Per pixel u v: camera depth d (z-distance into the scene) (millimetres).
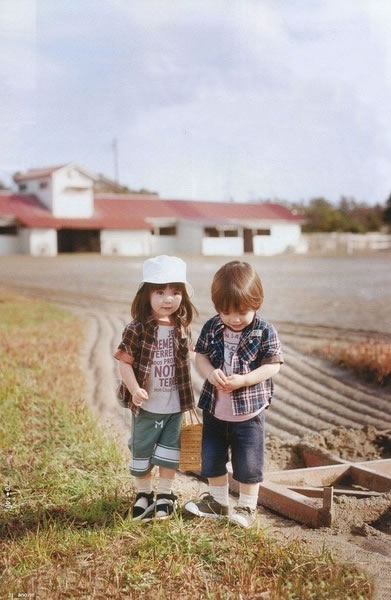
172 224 50562
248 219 51938
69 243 49469
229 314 3906
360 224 64625
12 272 29906
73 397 6891
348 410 6867
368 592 3121
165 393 4016
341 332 11320
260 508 4480
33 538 3646
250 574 3232
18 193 48938
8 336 10922
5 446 5289
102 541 3619
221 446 3984
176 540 3600
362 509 4285
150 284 3996
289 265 33719
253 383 3863
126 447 5535
